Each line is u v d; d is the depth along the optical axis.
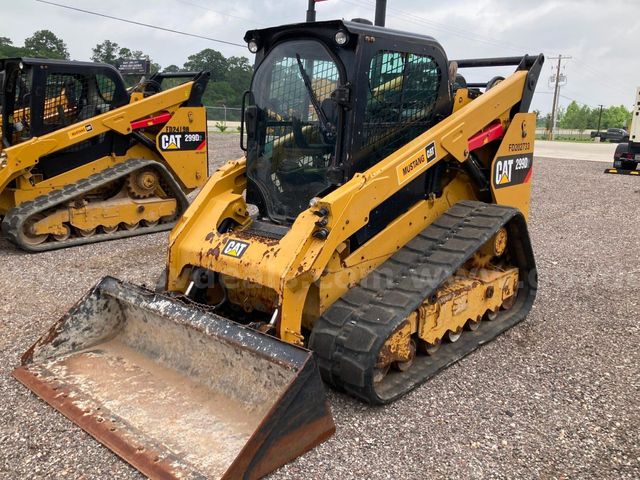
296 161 4.08
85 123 7.49
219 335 3.28
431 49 4.23
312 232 3.47
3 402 3.48
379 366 3.52
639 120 16.31
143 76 9.39
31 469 2.91
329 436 3.18
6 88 7.69
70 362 3.79
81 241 7.50
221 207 4.16
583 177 15.51
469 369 4.13
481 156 4.94
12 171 6.91
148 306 3.70
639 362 4.30
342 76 3.73
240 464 2.68
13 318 4.91
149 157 8.40
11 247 7.38
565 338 4.73
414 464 3.02
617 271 6.67
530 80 5.00
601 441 3.27
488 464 3.04
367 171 3.74
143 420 3.18
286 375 3.04
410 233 4.31
